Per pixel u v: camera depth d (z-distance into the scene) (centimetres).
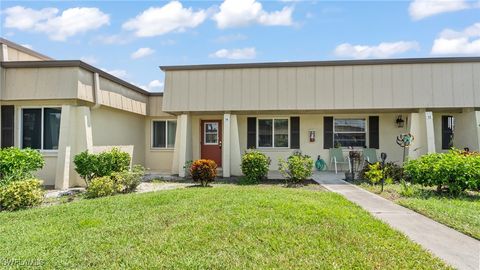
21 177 848
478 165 814
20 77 1064
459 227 538
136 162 1505
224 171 1276
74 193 952
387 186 983
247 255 409
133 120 1483
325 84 1205
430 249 443
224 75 1255
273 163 1438
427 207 675
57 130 1093
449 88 1158
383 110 1264
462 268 382
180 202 709
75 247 442
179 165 1323
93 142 1172
